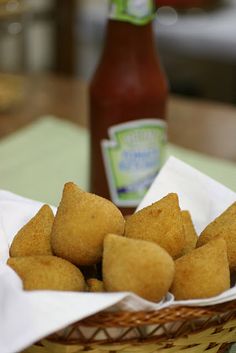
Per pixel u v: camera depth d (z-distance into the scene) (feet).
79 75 6.69
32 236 1.56
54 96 3.57
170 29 5.38
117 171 2.21
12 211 1.70
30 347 1.39
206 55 5.32
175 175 1.82
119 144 2.19
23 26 5.68
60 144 2.91
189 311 1.36
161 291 1.37
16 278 1.38
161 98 2.19
